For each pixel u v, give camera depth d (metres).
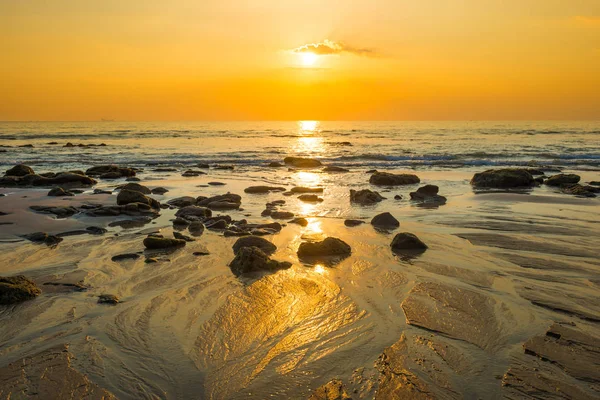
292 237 9.08
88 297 5.83
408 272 6.85
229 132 75.94
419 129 91.12
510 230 9.56
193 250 8.10
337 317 5.22
